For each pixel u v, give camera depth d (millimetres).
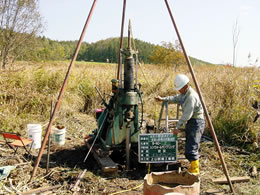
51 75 9125
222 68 9711
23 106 7609
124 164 5070
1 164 4547
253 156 5371
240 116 6473
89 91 9266
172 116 8328
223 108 6875
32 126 5613
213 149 5742
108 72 10898
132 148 5219
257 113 5965
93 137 5508
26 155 5125
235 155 5465
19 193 3643
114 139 4867
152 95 10273
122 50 4750
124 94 4676
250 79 7062
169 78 12000
